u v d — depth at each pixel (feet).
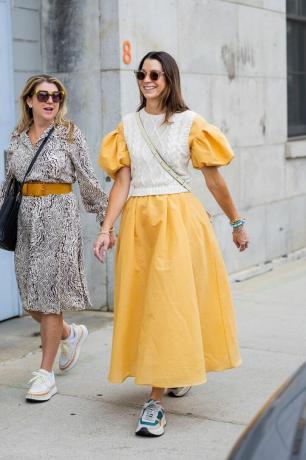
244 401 23.86
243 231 23.12
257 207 43.55
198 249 21.84
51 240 23.85
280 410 12.60
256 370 26.71
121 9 32.42
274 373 26.40
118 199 22.48
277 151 45.29
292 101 48.73
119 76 32.58
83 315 33.65
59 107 24.00
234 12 40.70
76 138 23.93
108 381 23.48
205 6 38.22
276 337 30.66
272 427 12.19
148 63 21.67
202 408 23.34
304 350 28.94
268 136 44.29
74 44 33.27
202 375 21.31
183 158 21.95
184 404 23.63
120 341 21.91
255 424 12.48
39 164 23.63
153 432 21.34
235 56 40.98
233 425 22.13
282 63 45.52
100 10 32.63
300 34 49.73
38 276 23.82
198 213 22.18
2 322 32.76
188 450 20.62
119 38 32.45
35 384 23.97
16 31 32.68
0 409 23.45
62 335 25.64
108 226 22.36
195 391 24.70
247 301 36.65
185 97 37.14
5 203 24.14
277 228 45.65
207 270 22.18
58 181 23.85
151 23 34.32
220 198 22.57
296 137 48.96
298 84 49.47
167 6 35.35
